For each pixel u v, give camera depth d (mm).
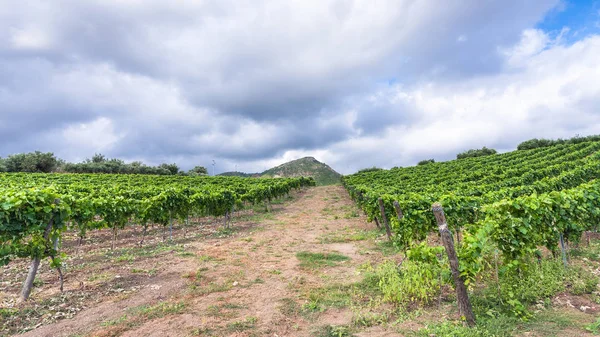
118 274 7973
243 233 13898
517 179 19844
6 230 6316
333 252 10227
